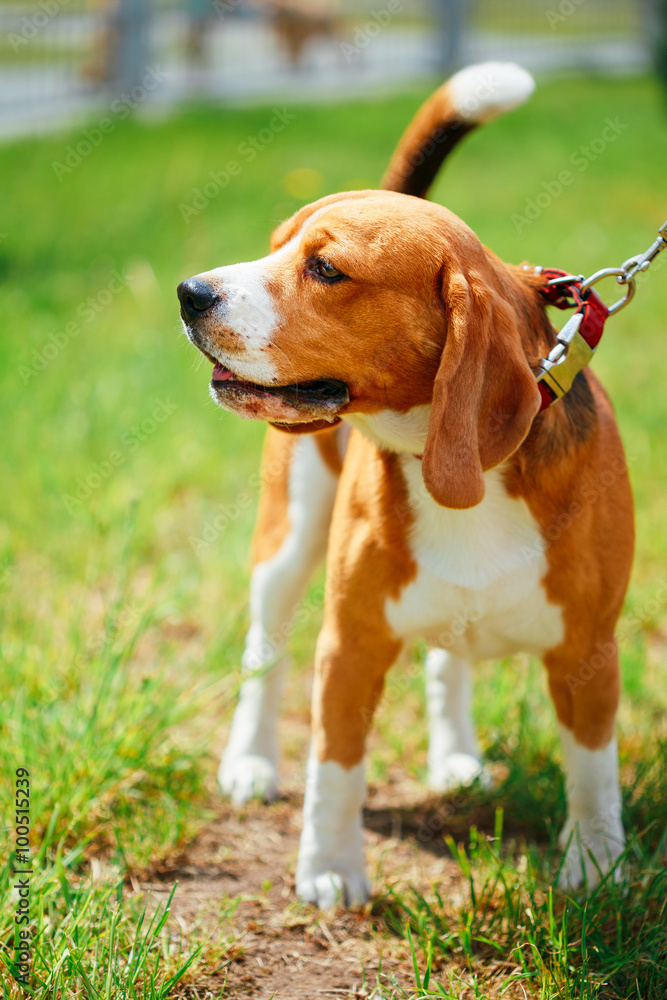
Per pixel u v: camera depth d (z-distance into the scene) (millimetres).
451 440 2709
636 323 8164
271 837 3682
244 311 2832
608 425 3246
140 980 2859
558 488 3014
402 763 4145
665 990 2871
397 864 3527
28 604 4750
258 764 3951
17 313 8188
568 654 3174
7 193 11539
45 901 3090
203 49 20844
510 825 3736
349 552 3162
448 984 2949
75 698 3957
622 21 28047
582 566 3061
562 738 3346
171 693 4047
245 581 5168
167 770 3771
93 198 11500
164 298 8609
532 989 2910
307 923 3203
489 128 16297
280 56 22344
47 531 5434
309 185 11953
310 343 2842
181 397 6895
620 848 3301
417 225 2811
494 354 2762
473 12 27812
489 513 3027
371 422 3000
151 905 3254
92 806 3543
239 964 3031
